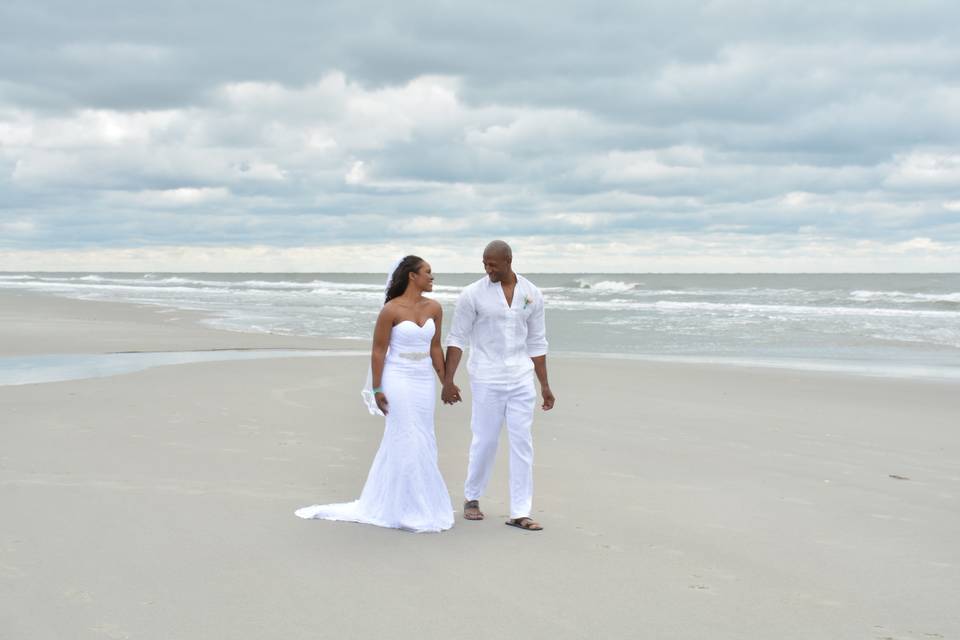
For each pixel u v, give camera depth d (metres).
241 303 38.44
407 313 5.18
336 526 5.12
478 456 5.37
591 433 8.66
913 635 3.67
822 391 11.98
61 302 35.59
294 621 3.65
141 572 4.21
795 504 5.96
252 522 5.16
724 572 4.45
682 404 10.70
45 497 5.62
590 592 4.10
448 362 5.34
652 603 3.97
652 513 5.64
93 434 7.89
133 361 14.70
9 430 7.99
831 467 7.24
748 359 17.27
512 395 5.26
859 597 4.12
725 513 5.68
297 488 6.10
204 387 11.22
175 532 4.91
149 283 74.31
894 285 66.38
